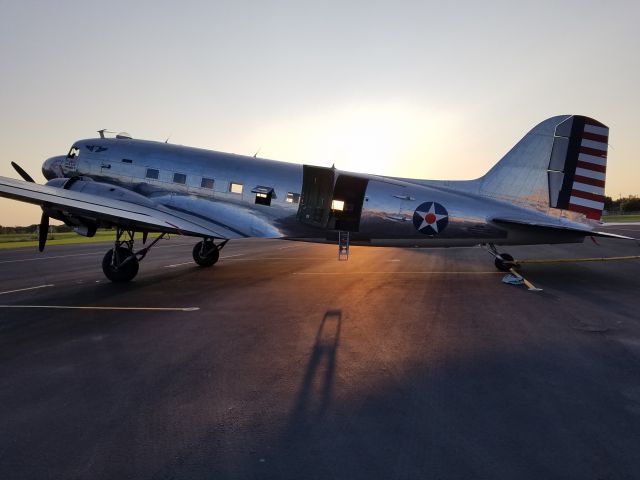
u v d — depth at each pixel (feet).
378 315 25.95
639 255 62.85
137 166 43.24
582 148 39.22
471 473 10.10
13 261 65.87
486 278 40.29
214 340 21.08
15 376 16.66
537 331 22.09
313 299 31.07
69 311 27.96
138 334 22.33
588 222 39.04
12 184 32.99
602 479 9.82
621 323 23.53
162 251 80.64
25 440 11.86
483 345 19.89
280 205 40.37
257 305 29.12
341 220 40.06
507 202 40.09
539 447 11.23
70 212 34.50
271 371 16.89
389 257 64.85
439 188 41.04
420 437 11.80
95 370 17.22
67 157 46.11
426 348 19.54
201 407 13.80
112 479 10.04
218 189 41.32
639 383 15.33
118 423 12.78
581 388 14.96
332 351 19.26
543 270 45.50
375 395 14.58
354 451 11.13
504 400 14.08
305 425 12.55
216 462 10.68
